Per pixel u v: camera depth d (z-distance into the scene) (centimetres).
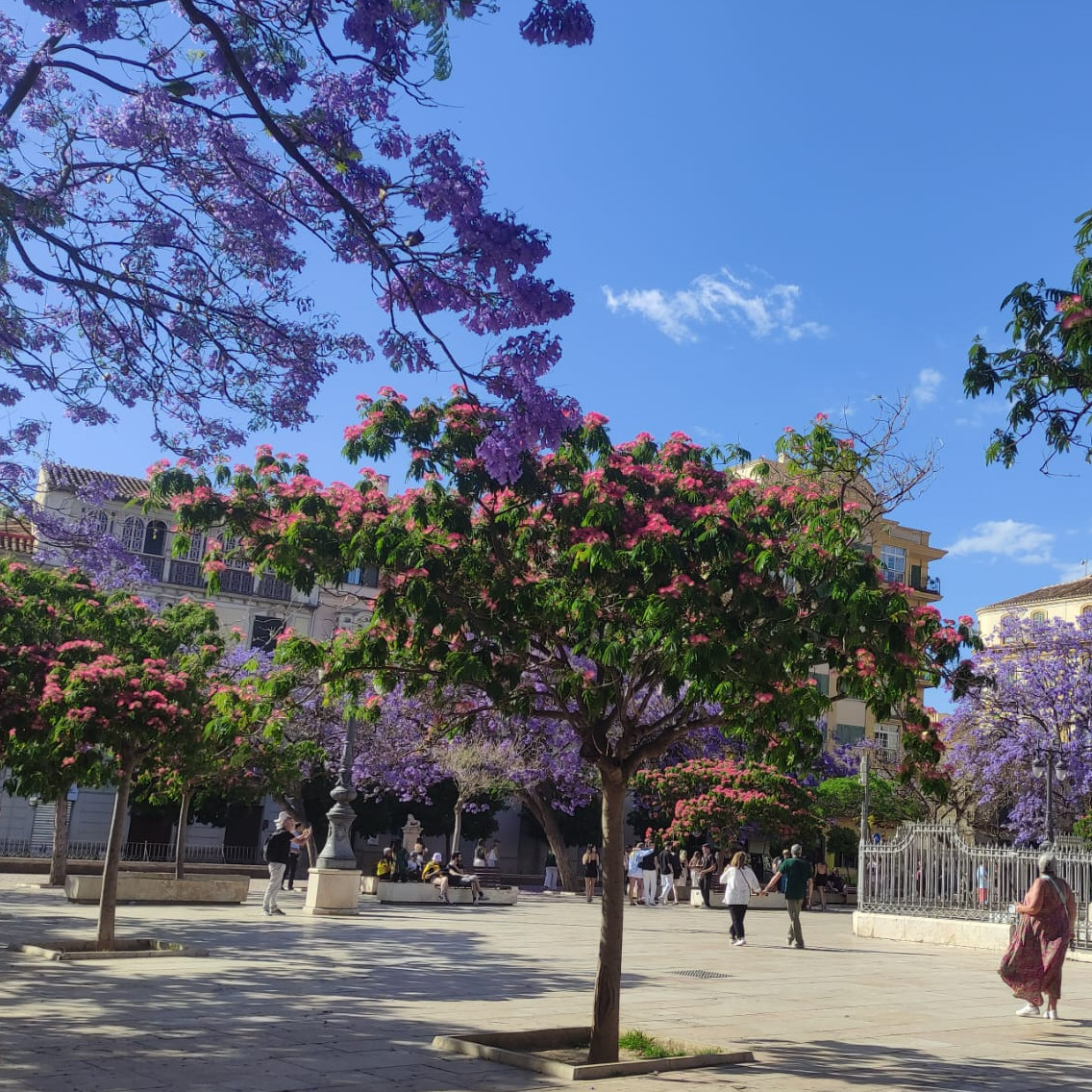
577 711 959
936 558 5888
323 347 962
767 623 815
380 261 791
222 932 1784
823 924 2856
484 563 888
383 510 910
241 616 4528
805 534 874
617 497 864
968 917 2270
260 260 941
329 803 4478
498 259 752
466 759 3294
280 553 898
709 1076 842
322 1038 926
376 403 898
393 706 3384
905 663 854
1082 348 721
